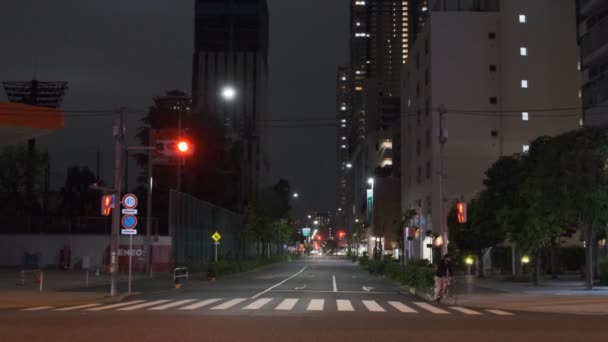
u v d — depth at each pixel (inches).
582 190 1273.4
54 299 1074.1
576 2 2994.6
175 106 3538.4
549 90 2967.5
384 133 5871.1
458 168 2930.6
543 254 2257.6
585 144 1318.9
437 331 601.0
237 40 7209.6
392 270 1776.6
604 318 777.6
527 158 1774.1
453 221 2246.6
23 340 517.0
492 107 2970.0
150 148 1255.5
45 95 3708.2
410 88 3612.2
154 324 653.9
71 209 3892.7
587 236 1346.0
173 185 3415.4
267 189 4771.2
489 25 3011.8
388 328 626.8
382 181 4940.9
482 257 2154.3
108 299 1103.0
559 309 932.0
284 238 4712.1
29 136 1274.6
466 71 2987.2
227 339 525.3
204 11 7234.3
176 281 1494.8
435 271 1179.9
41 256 2492.6
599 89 1793.8
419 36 3356.3
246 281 1847.9
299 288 1489.9
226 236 3181.6
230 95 2652.6
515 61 2965.1
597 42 1787.6
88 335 552.7
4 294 1174.3
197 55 7180.1
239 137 4736.7
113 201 1211.9
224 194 3865.7
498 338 545.6
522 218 1594.5
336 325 653.3
